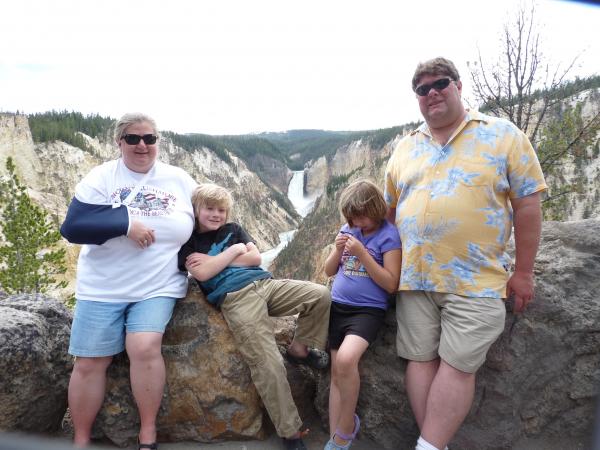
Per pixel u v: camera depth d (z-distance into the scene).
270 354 2.64
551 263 2.97
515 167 2.45
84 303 2.62
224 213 2.94
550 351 2.76
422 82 2.52
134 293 2.64
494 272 2.49
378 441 2.85
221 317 2.86
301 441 2.65
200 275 2.75
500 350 2.71
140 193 2.77
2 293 3.44
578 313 2.77
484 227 2.46
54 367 2.78
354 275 2.77
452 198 2.47
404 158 2.79
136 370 2.55
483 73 9.38
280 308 2.88
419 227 2.56
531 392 2.79
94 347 2.54
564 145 9.04
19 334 2.54
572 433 2.82
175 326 2.83
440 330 2.61
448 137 2.59
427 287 2.54
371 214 2.73
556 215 9.20
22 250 13.64
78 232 2.56
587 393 2.79
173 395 2.73
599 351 2.81
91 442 2.74
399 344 2.68
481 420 2.72
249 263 2.87
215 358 2.76
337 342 2.74
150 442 2.58
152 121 2.79
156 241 2.73
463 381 2.41
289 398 2.63
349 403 2.51
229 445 2.74
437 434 2.39
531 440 2.81
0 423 2.48
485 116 2.58
